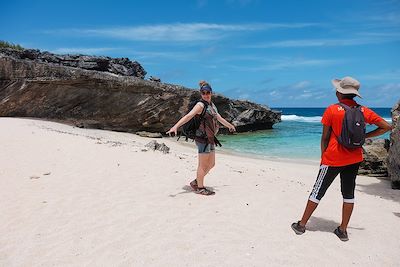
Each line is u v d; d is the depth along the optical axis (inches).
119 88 886.4
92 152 378.3
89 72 855.1
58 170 307.1
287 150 744.3
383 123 178.2
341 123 173.6
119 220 200.5
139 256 159.3
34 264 154.9
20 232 186.9
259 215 209.5
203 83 243.0
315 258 158.7
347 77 179.6
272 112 1344.7
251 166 454.3
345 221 181.9
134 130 958.4
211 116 244.1
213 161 253.4
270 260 155.3
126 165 328.5
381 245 177.2
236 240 174.4
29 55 927.7
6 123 619.5
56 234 183.9
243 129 1229.1
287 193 264.1
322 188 181.2
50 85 850.1
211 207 221.3
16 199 235.8
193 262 153.4
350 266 153.5
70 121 888.9
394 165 396.8
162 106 949.2
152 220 199.8
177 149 631.2
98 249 166.9
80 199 235.9
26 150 375.6
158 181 280.8
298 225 185.9
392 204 281.4
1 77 837.2
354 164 177.8
